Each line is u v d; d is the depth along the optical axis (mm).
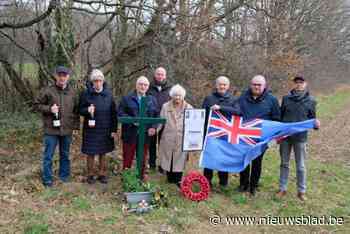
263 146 7266
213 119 7367
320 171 9680
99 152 7242
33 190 6941
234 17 13023
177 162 7488
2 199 6473
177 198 7027
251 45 15711
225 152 7359
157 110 7656
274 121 7297
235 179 8414
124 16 10609
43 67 11125
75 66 9883
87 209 6367
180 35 11109
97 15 11023
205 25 11289
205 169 7613
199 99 11812
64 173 7461
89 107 6961
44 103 6965
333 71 35219
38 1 11492
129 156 7598
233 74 13852
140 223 6059
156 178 8047
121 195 6973
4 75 13414
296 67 18047
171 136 7426
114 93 12398
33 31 12305
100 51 12266
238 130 7367
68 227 5773
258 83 7188
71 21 10203
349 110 23219
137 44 11539
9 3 11961
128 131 7438
